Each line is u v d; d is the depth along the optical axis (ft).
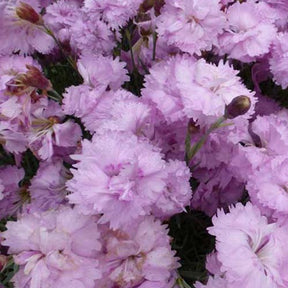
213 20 1.07
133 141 0.86
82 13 1.28
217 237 0.81
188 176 0.91
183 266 1.05
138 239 0.85
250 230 0.83
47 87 1.07
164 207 0.89
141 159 0.84
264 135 1.03
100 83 1.08
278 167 0.90
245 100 0.89
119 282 0.85
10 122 1.07
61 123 1.12
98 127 1.00
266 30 1.13
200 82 0.97
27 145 1.09
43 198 1.07
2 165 1.18
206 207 1.05
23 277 0.83
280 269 0.81
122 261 0.86
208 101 0.94
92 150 0.85
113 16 1.20
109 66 1.08
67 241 0.82
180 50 1.18
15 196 1.13
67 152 1.11
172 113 0.97
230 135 1.00
